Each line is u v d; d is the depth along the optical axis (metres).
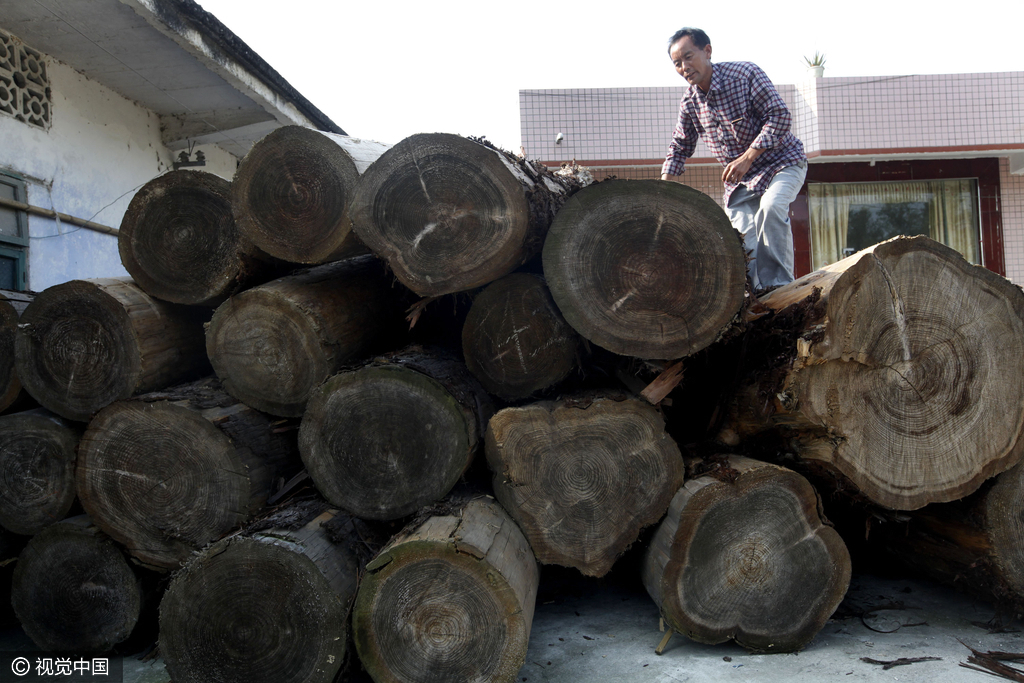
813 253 8.48
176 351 3.24
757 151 4.07
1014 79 8.02
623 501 2.75
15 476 3.09
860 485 2.55
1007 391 2.65
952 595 3.16
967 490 2.63
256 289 2.90
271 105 6.86
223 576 2.41
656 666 2.54
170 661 2.45
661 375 2.84
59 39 5.39
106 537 2.94
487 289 2.92
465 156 2.61
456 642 2.33
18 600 3.02
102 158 6.29
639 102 8.33
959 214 8.46
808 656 2.58
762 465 2.65
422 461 2.69
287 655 2.39
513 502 2.77
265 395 2.95
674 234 2.62
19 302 3.33
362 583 2.37
